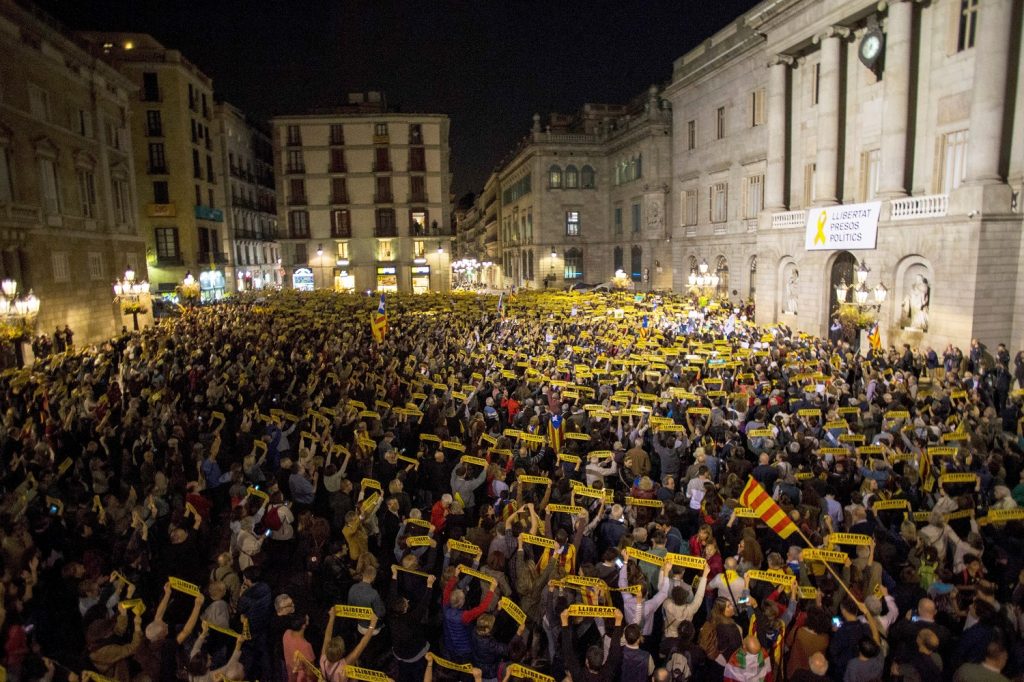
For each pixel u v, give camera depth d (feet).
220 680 20.27
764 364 64.03
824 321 102.89
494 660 22.59
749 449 41.47
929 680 20.07
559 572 25.63
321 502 40.98
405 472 38.40
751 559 26.89
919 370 69.36
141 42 184.85
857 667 19.90
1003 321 76.64
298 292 200.75
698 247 164.14
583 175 242.58
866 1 92.53
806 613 21.94
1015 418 52.03
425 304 131.23
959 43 83.82
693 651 22.00
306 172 239.91
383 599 30.89
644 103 226.58
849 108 103.65
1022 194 74.90
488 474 36.32
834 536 25.70
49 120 101.40
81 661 22.94
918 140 90.12
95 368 63.36
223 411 51.39
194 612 23.15
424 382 56.44
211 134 207.10
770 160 117.60
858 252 94.43
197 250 190.90
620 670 22.08
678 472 38.32
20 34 93.40
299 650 21.77
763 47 130.31
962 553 26.89
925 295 83.87
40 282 96.17
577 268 245.65
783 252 112.37
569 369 61.05
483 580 25.66
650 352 69.36
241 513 30.83
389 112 248.32
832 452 37.04
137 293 108.47
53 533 29.81
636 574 23.89
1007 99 76.02
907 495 33.09
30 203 94.73
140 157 182.70
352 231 242.99
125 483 38.22
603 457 37.60
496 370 60.54
